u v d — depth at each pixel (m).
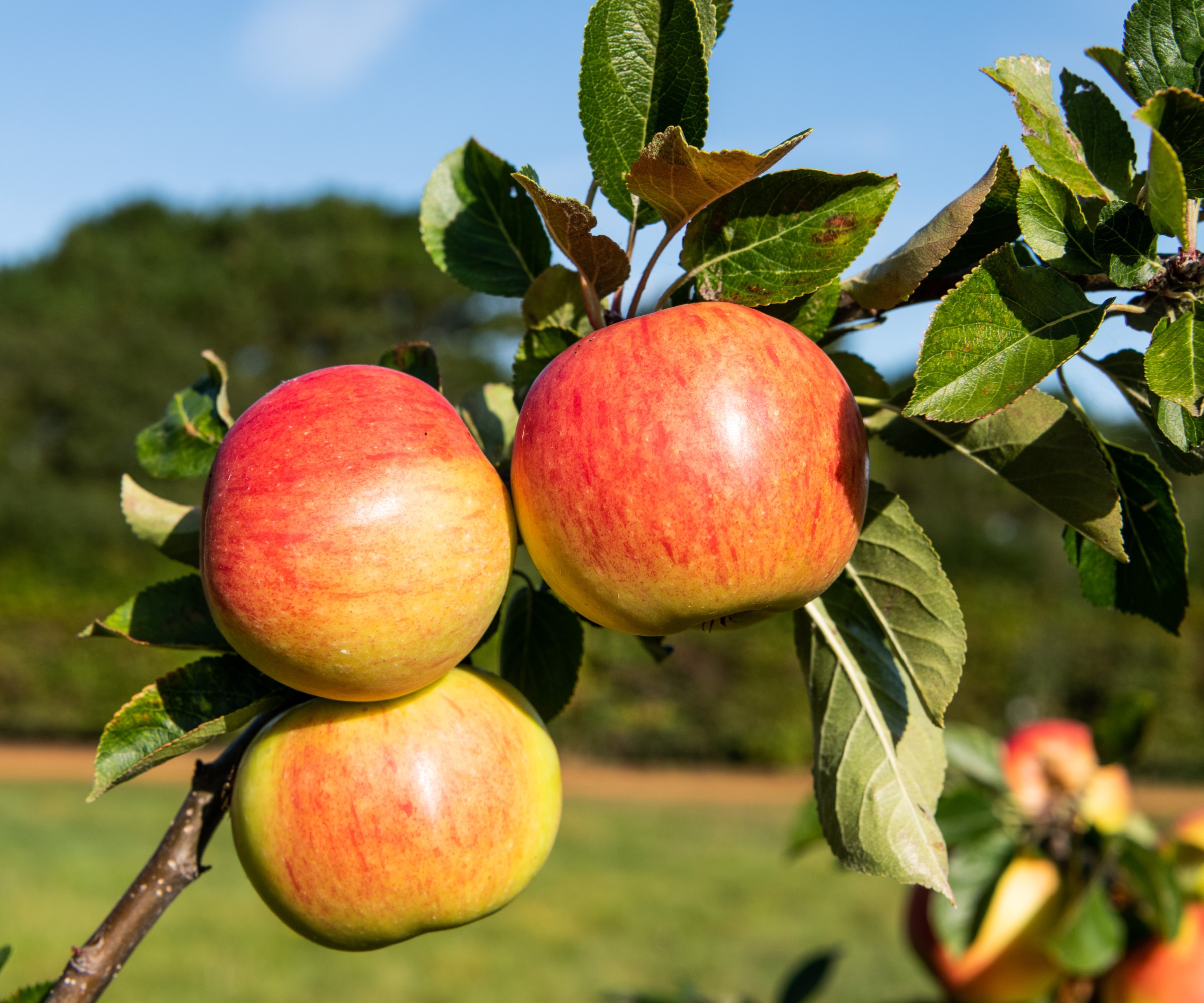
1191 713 14.80
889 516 1.46
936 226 1.33
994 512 18.50
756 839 10.48
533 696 1.69
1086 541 1.56
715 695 15.64
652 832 10.71
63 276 31.33
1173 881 2.14
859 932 7.52
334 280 32.91
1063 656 15.46
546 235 1.66
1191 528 15.20
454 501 1.30
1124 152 1.43
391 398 1.35
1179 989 2.23
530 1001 6.19
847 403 1.31
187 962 6.70
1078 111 1.45
